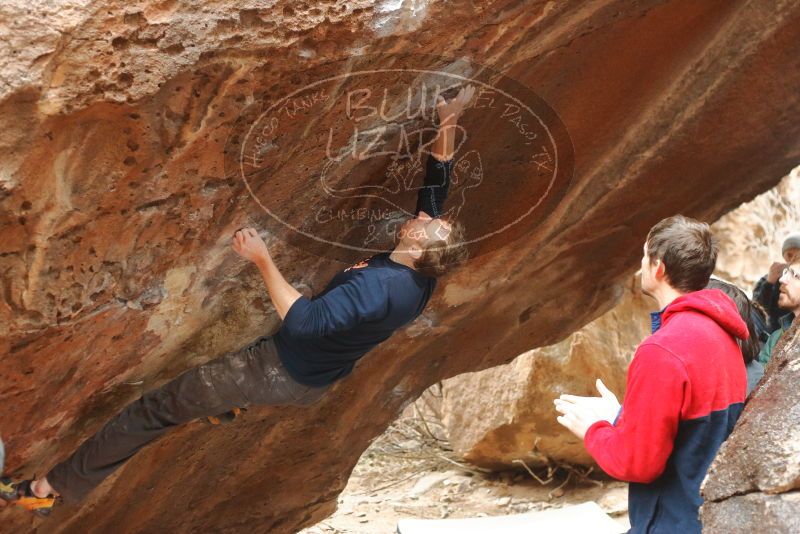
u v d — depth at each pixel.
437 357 4.73
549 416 6.89
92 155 2.33
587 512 5.19
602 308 5.09
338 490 5.12
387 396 4.75
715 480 2.35
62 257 2.46
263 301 3.43
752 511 2.24
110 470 3.38
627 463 2.53
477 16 2.69
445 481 7.59
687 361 2.51
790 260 4.40
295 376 3.24
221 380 3.27
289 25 2.38
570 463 7.16
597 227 4.33
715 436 2.53
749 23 3.56
